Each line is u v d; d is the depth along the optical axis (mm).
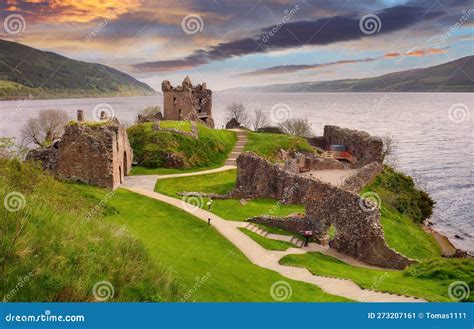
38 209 22969
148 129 90688
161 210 51906
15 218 21078
